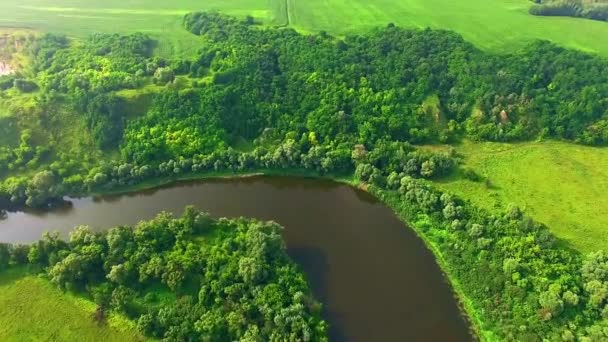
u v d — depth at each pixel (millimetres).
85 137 173125
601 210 145625
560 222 142000
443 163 161125
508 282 121875
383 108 177000
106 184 162125
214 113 176250
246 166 169250
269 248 129000
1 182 160500
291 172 170000
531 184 157125
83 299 123000
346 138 172750
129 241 130125
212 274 121625
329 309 124062
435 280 131500
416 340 116938
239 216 153625
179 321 114500
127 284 122438
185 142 171125
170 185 166625
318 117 175750
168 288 121812
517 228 135500
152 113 175000
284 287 121750
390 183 158000
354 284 130500
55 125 174125
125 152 168000
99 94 175875
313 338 112188
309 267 135375
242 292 119000
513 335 112250
